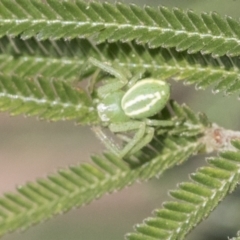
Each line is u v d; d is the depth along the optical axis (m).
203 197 0.12
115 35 0.12
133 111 0.13
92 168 0.13
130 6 0.12
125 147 0.13
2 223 0.12
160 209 0.12
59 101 0.13
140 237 0.12
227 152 0.12
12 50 0.13
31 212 0.12
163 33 0.12
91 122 0.13
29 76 0.13
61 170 0.13
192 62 0.13
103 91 0.13
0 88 0.12
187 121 0.13
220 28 0.12
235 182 0.12
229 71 0.12
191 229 0.12
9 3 0.12
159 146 0.13
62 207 0.13
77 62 0.13
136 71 0.13
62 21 0.12
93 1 0.12
